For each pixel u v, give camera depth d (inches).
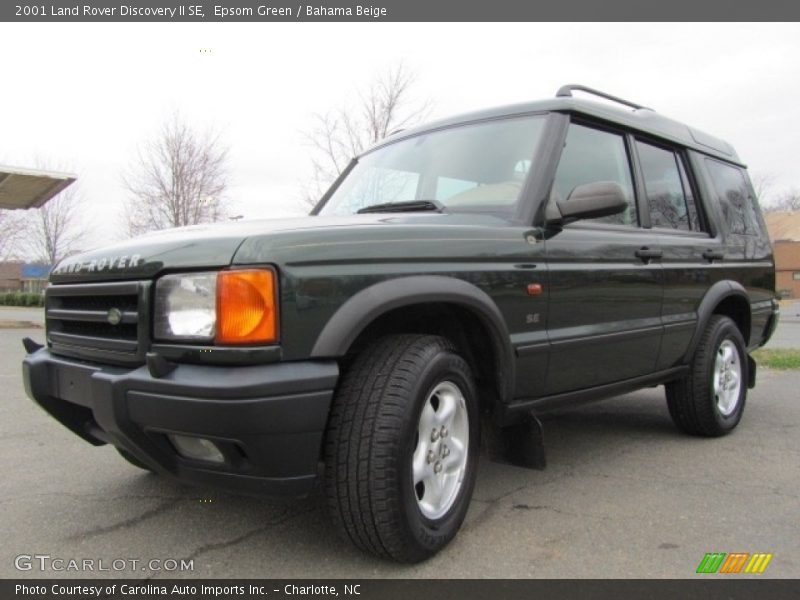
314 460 83.4
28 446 158.7
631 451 155.9
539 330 114.8
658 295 145.3
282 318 80.8
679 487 128.1
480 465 144.1
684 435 172.4
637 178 148.6
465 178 129.2
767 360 313.9
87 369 93.4
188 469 87.4
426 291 92.6
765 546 99.9
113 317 90.0
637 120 153.3
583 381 128.0
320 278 84.0
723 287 169.2
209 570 92.4
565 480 132.8
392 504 85.7
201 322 81.0
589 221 132.2
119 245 98.7
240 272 80.0
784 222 2177.7
